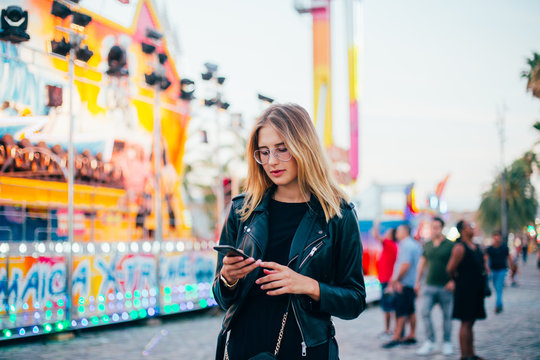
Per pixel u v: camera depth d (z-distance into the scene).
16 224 10.77
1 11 7.77
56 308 8.08
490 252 11.75
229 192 13.62
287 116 2.04
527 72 6.36
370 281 13.45
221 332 2.00
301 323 1.87
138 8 13.26
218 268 2.12
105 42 12.27
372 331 9.26
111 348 7.37
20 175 10.36
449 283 7.10
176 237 14.49
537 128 6.40
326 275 1.98
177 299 10.24
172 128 14.31
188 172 29.55
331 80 20.23
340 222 2.00
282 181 2.03
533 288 17.80
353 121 20.00
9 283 7.46
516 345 7.59
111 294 9.00
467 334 6.50
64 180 11.20
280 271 1.81
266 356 1.81
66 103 11.05
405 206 16.92
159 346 7.55
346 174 19.58
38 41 10.55
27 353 6.92
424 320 7.24
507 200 31.06
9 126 9.89
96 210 12.16
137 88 13.04
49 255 8.05
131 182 12.95
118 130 12.45
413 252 7.95
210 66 12.23
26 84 10.31
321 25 20.47
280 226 2.03
